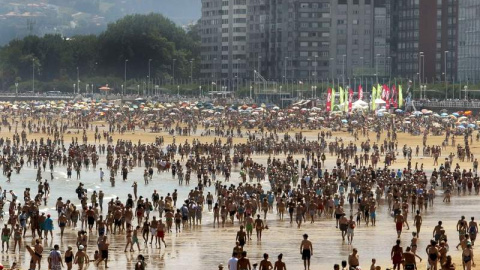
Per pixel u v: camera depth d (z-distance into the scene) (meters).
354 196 163.38
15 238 118.00
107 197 178.62
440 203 164.50
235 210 142.75
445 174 186.88
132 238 119.88
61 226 126.94
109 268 105.50
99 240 107.44
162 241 120.50
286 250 115.38
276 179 181.62
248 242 122.44
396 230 128.12
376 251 113.81
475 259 103.75
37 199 152.75
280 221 142.88
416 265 102.00
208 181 196.00
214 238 126.94
